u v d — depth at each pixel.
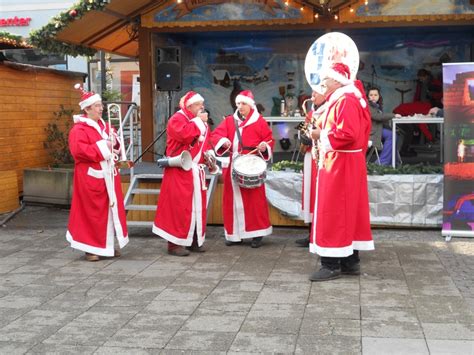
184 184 6.31
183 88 12.76
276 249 6.61
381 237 7.05
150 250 6.65
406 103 12.32
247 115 6.70
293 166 7.80
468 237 6.89
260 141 6.73
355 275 5.48
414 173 7.55
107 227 6.20
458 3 9.15
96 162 6.10
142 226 7.21
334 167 5.19
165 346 3.98
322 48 6.18
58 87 10.79
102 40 10.30
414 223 7.30
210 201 7.32
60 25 8.54
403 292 4.98
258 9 9.48
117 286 5.30
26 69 9.79
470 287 5.12
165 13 9.63
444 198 6.86
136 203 7.91
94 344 4.04
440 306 4.64
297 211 7.45
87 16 8.77
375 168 7.52
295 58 12.62
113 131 6.40
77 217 6.19
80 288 5.27
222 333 4.17
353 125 5.06
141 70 9.78
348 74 5.23
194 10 9.61
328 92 5.27
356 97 5.19
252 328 4.25
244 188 6.60
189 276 5.57
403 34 12.42
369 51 12.62
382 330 4.17
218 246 6.79
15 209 9.23
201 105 6.42
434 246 6.58
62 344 4.05
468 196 6.80
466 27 11.24
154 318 4.49
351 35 12.54
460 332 4.12
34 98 10.11
